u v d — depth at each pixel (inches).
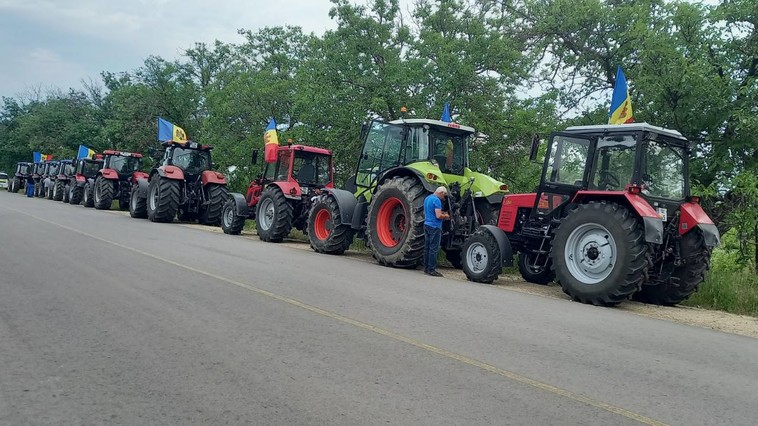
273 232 569.6
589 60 660.1
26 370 168.4
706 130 542.6
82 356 181.8
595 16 619.8
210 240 523.8
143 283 293.9
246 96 935.0
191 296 269.0
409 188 434.0
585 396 166.6
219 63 1352.1
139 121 1316.4
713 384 185.2
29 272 311.9
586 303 339.6
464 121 625.0
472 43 647.1
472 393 163.5
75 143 1748.3
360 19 675.4
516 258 486.6
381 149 489.7
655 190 355.9
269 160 624.4
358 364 183.8
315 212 513.0
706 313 340.8
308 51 1036.5
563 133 389.1
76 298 256.2
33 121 1910.7
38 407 143.6
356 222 487.2
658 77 528.1
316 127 720.3
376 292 307.3
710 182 541.0
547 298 345.4
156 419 138.5
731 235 507.5
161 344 196.1
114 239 473.7
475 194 459.5
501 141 644.1
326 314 247.0
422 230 423.8
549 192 393.7
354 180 531.5
